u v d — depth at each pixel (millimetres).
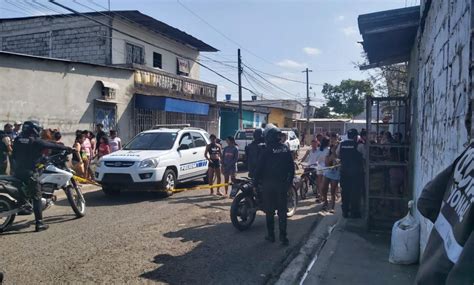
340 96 73750
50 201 7898
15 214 7379
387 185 7695
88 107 15992
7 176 7270
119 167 10641
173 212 9242
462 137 3018
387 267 5590
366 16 7297
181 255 6211
